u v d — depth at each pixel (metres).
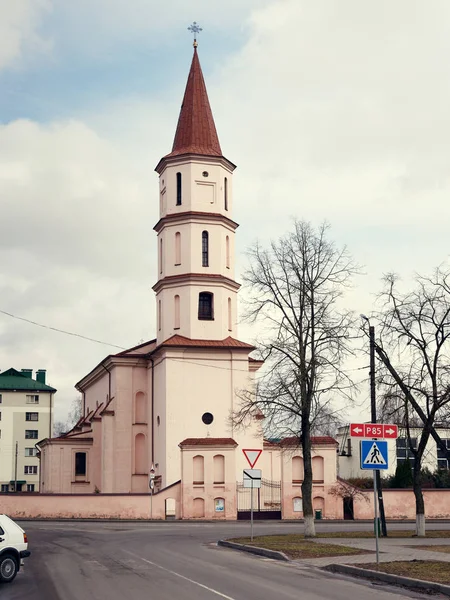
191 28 62.66
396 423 37.03
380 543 30.20
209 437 56.41
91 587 18.80
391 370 36.47
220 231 59.22
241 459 56.22
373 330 36.78
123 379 62.34
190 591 17.80
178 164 59.53
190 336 57.53
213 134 60.72
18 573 21.91
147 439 61.72
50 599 16.97
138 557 26.02
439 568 20.73
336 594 17.34
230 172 61.03
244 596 16.94
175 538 35.00
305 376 36.59
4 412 117.44
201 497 50.12
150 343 64.06
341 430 82.38
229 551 28.77
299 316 37.31
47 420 118.62
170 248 59.19
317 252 37.62
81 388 81.12
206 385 57.31
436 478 62.56
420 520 35.66
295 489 51.19
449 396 36.09
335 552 26.31
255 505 51.62
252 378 54.91
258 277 37.81
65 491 64.94
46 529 41.38
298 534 36.00
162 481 56.31
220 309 58.53
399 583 19.14
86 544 31.59
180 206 59.09
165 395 56.72
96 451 65.31
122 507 50.28
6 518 20.64
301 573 21.66
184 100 61.59
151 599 16.62
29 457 117.31
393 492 52.44
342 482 52.19
